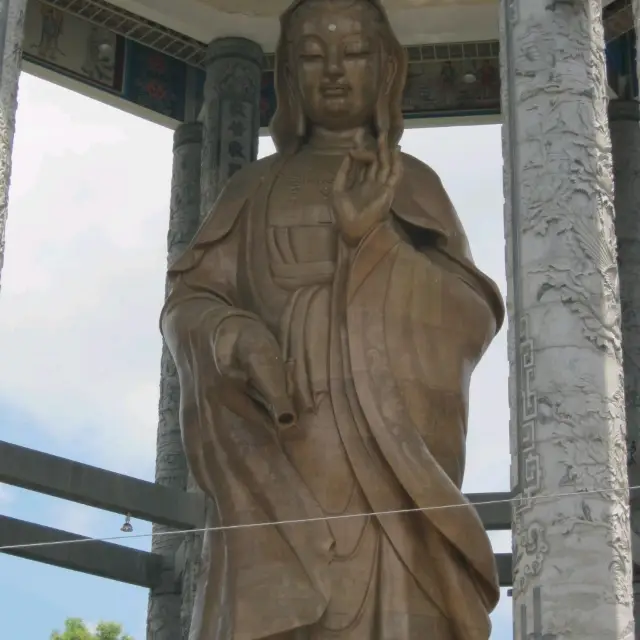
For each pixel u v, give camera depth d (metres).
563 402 17.64
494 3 25.91
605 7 25.92
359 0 22.48
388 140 22.45
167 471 25.50
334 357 20.06
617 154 25.81
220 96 26.08
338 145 22.28
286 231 21.12
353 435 19.70
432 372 20.25
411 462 19.48
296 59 22.36
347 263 20.47
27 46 26.25
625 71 26.39
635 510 23.59
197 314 20.50
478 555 19.39
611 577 16.89
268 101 27.81
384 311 20.27
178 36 26.80
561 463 17.38
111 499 23.70
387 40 22.62
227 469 19.88
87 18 26.86
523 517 17.42
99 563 24.31
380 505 19.42
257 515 19.59
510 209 18.97
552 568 16.94
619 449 17.70
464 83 27.61
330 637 19.02
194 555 24.08
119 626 32.88
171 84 27.62
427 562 19.39
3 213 18.38
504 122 19.48
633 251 25.14
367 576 19.25
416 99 27.62
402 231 21.31
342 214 20.23
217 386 19.83
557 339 17.91
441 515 19.30
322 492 19.56
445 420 20.19
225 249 21.45
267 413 19.92
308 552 19.23
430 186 21.89
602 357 17.95
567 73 19.12
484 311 20.86
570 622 16.67
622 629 16.73
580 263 18.28
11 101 18.83
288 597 18.97
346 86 22.09
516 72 19.36
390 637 18.97
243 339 19.78
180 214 26.64
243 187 21.94
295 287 20.64
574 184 18.62
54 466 23.31
